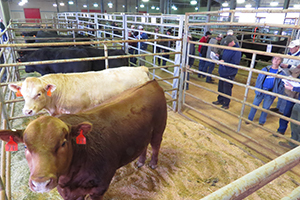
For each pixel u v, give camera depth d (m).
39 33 10.87
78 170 1.73
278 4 15.26
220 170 3.24
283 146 3.92
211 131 4.40
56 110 3.21
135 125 2.21
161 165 3.29
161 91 2.77
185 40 4.71
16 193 2.70
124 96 2.49
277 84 4.10
